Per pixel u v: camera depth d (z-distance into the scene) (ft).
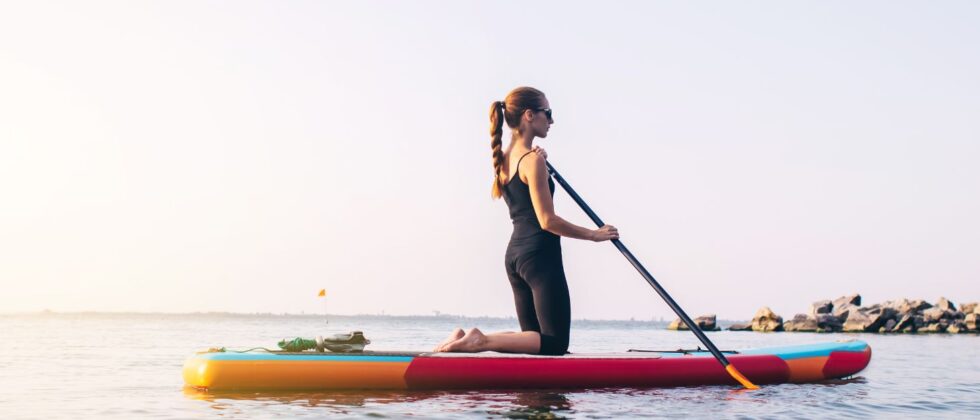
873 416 14.82
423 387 15.65
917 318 130.11
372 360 15.55
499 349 16.15
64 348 44.27
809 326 136.26
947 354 44.86
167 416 13.34
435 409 13.74
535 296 16.24
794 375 19.52
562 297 16.21
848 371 20.61
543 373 16.40
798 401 16.28
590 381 16.85
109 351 40.81
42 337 67.82
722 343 69.62
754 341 78.13
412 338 74.54
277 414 13.12
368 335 90.63
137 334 82.74
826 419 14.07
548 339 16.34
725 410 14.55
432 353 16.05
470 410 13.69
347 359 15.49
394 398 14.83
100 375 23.79
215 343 54.70
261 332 101.09
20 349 42.37
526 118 16.21
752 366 18.62
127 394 17.80
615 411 14.01
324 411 13.42
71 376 23.40
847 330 132.26
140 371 25.62
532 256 16.07
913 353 45.98
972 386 22.08
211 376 14.99
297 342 16.17
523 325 16.97
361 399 14.66
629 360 17.37
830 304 144.36
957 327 125.49
